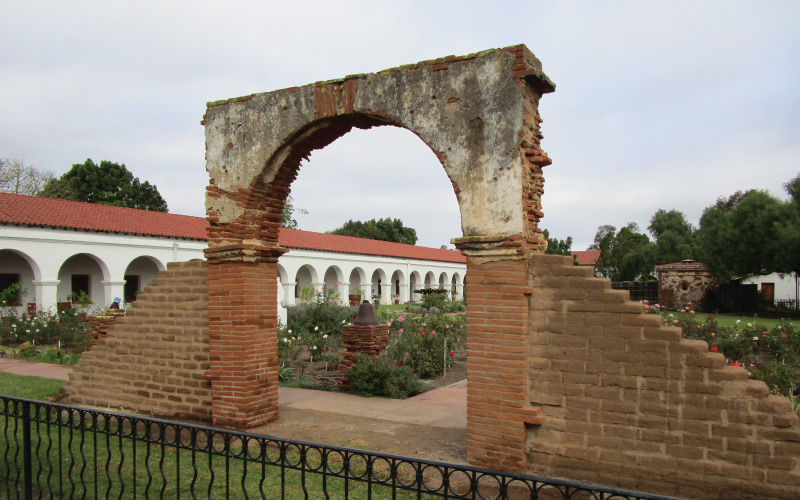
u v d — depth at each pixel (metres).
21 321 18.75
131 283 27.30
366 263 38.88
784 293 39.19
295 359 14.48
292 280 31.95
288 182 8.09
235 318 7.59
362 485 5.75
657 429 5.41
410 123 6.64
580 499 5.38
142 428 8.10
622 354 5.60
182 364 8.30
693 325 13.98
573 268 5.86
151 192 46.81
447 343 13.21
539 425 5.94
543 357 5.96
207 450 3.89
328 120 7.25
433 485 5.75
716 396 5.19
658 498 2.79
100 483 5.72
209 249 7.75
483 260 6.17
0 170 39.34
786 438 4.89
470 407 6.20
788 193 28.89
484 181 6.16
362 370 9.94
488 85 6.16
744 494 5.02
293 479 5.90
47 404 4.62
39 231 21.44
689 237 48.53
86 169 43.62
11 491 5.44
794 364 11.99
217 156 7.96
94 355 9.35
